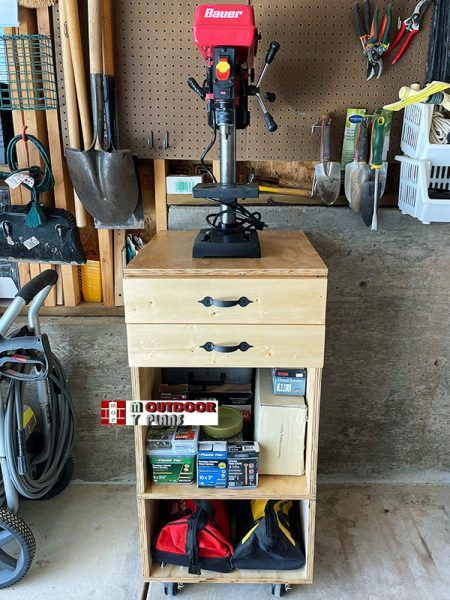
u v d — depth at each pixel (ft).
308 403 4.97
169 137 5.72
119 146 5.75
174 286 4.35
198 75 5.53
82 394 6.53
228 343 4.51
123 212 5.73
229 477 4.99
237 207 4.92
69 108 5.33
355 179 5.52
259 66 5.52
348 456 6.88
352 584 5.43
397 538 6.03
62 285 6.29
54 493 6.57
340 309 6.31
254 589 5.40
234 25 4.08
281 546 5.16
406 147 5.47
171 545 5.23
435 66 5.40
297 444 5.08
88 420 6.64
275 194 6.03
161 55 5.48
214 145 5.75
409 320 6.34
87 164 5.35
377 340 6.42
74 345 6.32
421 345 6.44
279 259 4.62
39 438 6.01
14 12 5.24
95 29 5.01
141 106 5.64
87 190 5.51
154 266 4.41
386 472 6.94
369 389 6.60
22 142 5.77
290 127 5.68
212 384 5.90
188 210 6.02
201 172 6.21
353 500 6.62
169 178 5.90
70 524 6.22
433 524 6.23
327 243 6.08
